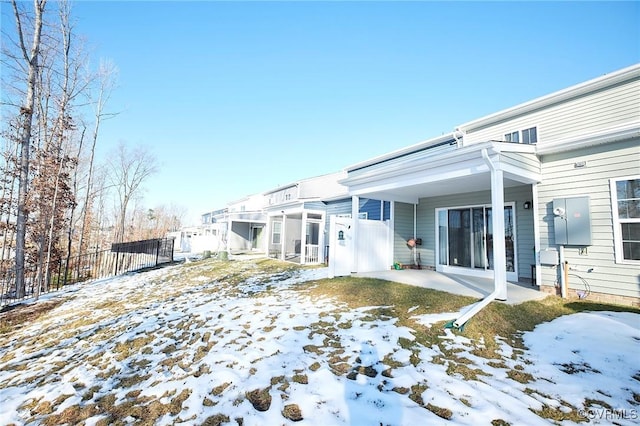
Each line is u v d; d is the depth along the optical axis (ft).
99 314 22.16
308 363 11.30
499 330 14.07
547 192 21.01
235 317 17.93
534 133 29.25
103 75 49.26
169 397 9.76
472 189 27.86
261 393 9.40
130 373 12.03
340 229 29.30
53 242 38.11
